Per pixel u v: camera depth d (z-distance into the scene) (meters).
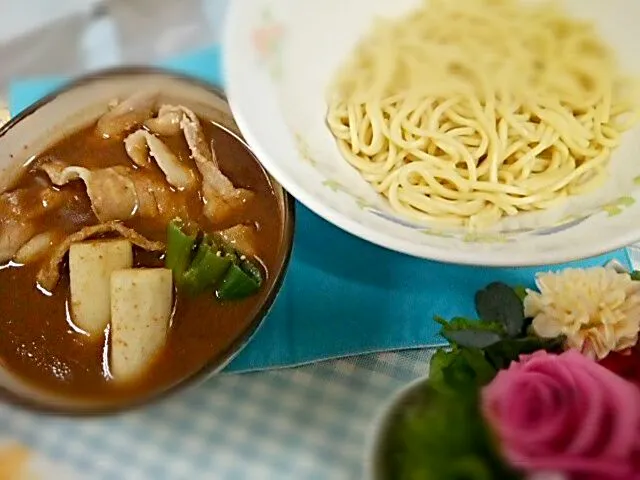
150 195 0.25
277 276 0.22
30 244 0.24
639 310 0.19
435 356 0.20
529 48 0.28
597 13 0.27
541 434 0.13
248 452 0.22
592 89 0.26
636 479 0.12
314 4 0.25
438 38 0.28
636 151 0.24
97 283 0.22
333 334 0.24
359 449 0.22
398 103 0.27
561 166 0.25
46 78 0.31
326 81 0.26
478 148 0.26
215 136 0.26
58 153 0.26
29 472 0.22
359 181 0.24
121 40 0.35
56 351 0.22
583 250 0.20
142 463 0.22
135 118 0.26
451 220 0.23
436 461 0.13
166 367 0.22
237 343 0.21
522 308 0.20
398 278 0.25
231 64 0.23
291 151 0.22
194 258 0.23
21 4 0.35
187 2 0.36
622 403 0.14
